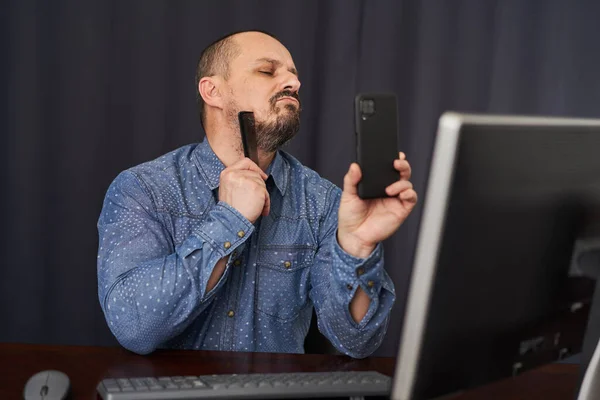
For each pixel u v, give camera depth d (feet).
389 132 3.26
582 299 2.78
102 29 7.27
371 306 3.86
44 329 7.46
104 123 7.35
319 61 7.45
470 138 2.16
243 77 4.79
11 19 7.22
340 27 7.41
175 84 7.35
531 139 2.34
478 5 7.56
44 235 7.41
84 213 7.41
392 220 3.55
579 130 2.50
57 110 7.32
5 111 7.29
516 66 7.67
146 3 7.26
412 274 2.23
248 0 7.31
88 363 3.59
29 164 7.34
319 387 3.01
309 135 7.51
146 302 3.89
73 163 7.37
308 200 5.00
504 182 2.30
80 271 7.45
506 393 3.29
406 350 2.26
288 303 4.75
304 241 4.86
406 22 7.51
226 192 4.15
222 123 4.88
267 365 3.70
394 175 3.27
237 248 4.09
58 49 7.27
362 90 7.51
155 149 7.40
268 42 4.92
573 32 7.67
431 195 2.18
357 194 3.40
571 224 2.58
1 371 3.37
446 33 7.56
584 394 2.66
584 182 2.57
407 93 7.59
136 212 4.51
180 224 4.66
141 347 3.84
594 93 7.75
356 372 3.25
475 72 7.63
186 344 4.54
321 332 4.60
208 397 2.89
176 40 7.30
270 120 4.78
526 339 2.61
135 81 7.32
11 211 7.38
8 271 7.40
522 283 2.50
